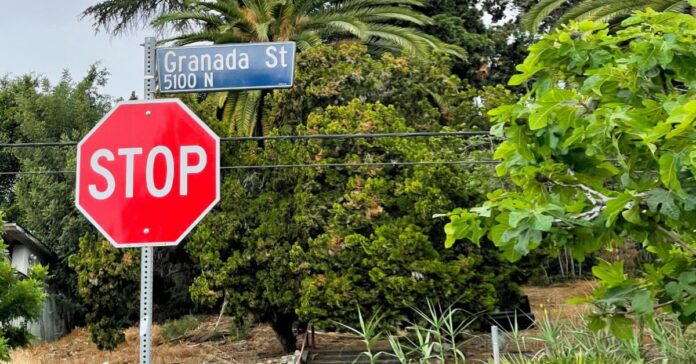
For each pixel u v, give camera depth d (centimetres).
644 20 399
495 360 557
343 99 1444
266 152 1391
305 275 1270
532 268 1268
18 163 2564
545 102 354
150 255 353
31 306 941
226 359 1454
